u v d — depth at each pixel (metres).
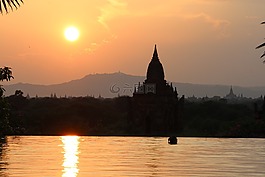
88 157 155.75
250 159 153.50
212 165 131.00
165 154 175.25
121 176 102.94
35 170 110.88
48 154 165.25
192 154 176.62
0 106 153.75
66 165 124.94
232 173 111.56
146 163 135.25
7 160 137.75
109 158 152.62
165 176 104.12
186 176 104.81
